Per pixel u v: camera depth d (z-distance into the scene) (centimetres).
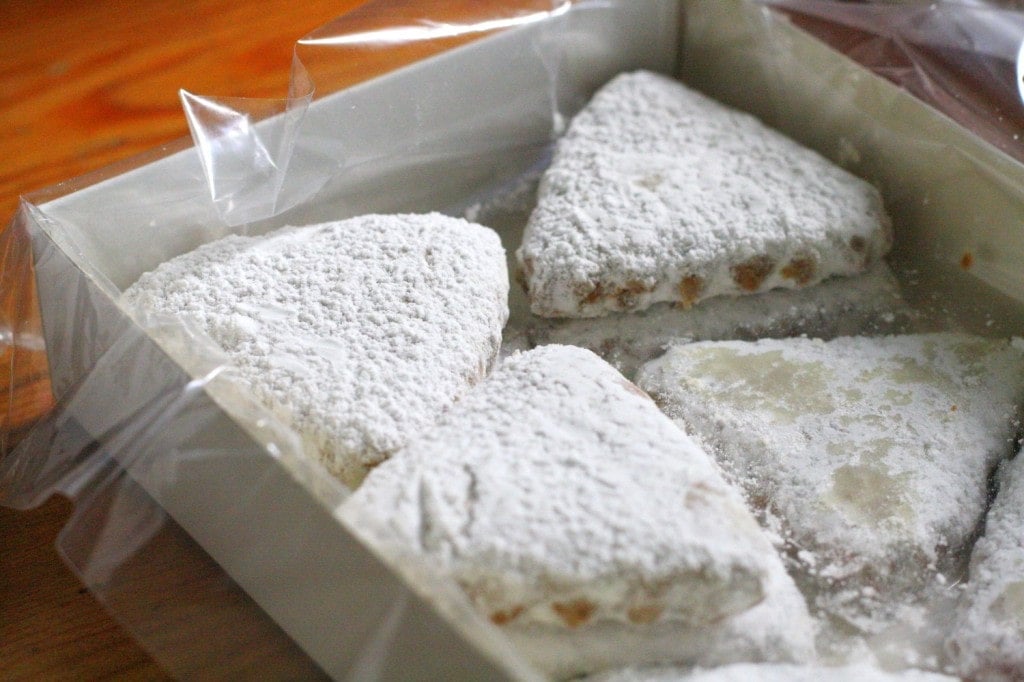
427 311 23
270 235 25
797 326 25
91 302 22
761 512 22
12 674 20
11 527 22
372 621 19
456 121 27
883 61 27
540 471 20
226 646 20
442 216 25
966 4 28
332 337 22
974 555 22
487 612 19
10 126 29
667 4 28
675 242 25
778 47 28
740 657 20
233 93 29
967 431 23
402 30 26
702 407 23
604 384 21
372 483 20
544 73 28
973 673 20
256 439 19
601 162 26
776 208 25
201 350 21
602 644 20
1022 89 27
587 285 25
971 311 25
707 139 27
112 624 21
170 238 25
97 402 21
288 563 19
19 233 23
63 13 32
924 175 26
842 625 21
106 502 21
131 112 29
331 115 26
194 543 21
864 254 26
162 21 32
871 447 22
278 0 32
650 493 20
